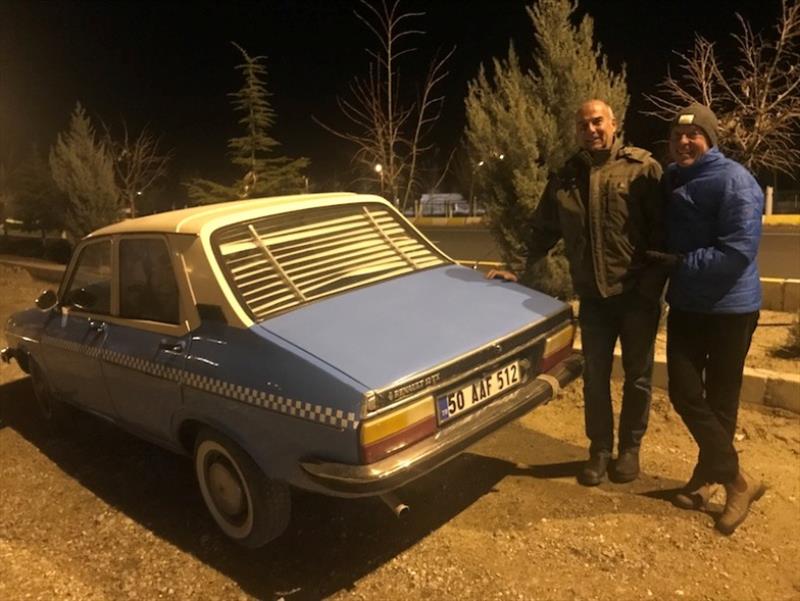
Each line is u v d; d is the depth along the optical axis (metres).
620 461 3.95
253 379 3.21
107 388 4.30
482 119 6.57
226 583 3.37
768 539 3.37
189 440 3.90
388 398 2.92
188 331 3.62
